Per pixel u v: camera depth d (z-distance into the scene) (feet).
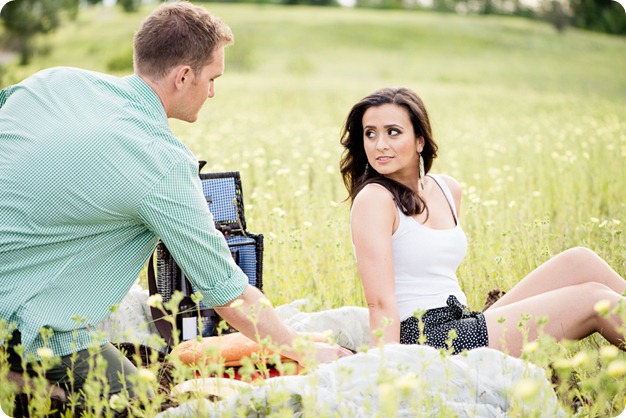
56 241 9.20
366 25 170.81
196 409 8.20
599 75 122.31
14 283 9.16
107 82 9.71
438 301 10.63
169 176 9.34
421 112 10.90
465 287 14.02
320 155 25.08
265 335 9.60
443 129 40.27
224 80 87.81
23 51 110.63
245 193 21.86
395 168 10.76
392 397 6.68
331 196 20.13
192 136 30.22
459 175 24.72
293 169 23.99
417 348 8.67
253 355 8.36
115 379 9.21
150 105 9.74
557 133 34.58
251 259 12.79
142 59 9.85
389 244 10.39
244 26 160.97
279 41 153.69
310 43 153.89
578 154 27.27
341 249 14.32
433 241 10.71
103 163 9.13
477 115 53.42
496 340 10.01
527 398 7.08
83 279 9.34
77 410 9.00
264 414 8.21
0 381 8.41
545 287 10.80
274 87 79.56
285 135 33.40
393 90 10.98
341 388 8.29
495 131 39.37
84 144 9.13
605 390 8.08
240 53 125.29
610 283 10.63
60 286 9.21
